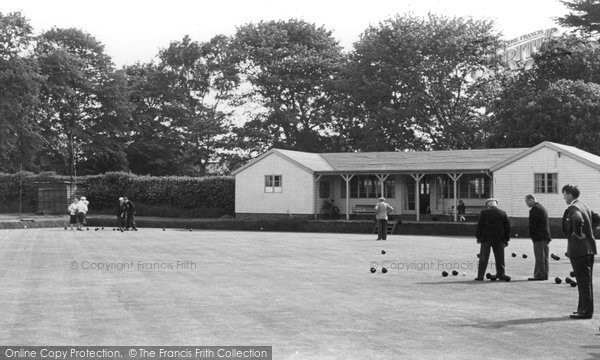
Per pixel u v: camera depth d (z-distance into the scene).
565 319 11.77
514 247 29.23
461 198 47.22
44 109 74.56
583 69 59.28
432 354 9.20
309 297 14.11
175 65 85.12
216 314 12.07
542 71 60.53
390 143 65.75
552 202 41.34
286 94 76.75
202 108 85.56
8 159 69.94
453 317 11.90
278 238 35.44
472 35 64.75
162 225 49.59
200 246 28.80
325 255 24.50
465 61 64.50
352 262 21.83
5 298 13.85
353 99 68.50
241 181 52.25
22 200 63.78
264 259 22.78
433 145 66.44
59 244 29.77
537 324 11.30
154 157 84.75
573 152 40.81
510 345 9.75
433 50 65.00
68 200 59.22
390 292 14.89
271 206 50.97
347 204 47.53
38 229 45.53
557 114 51.78
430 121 66.00
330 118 74.06
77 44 80.38
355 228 43.75
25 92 67.44
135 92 85.69
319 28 79.62
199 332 10.54
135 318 11.66
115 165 82.19
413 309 12.70
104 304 13.09
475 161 45.94
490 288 15.65
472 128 64.50
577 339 10.16
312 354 9.17
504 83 63.34
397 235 40.62
